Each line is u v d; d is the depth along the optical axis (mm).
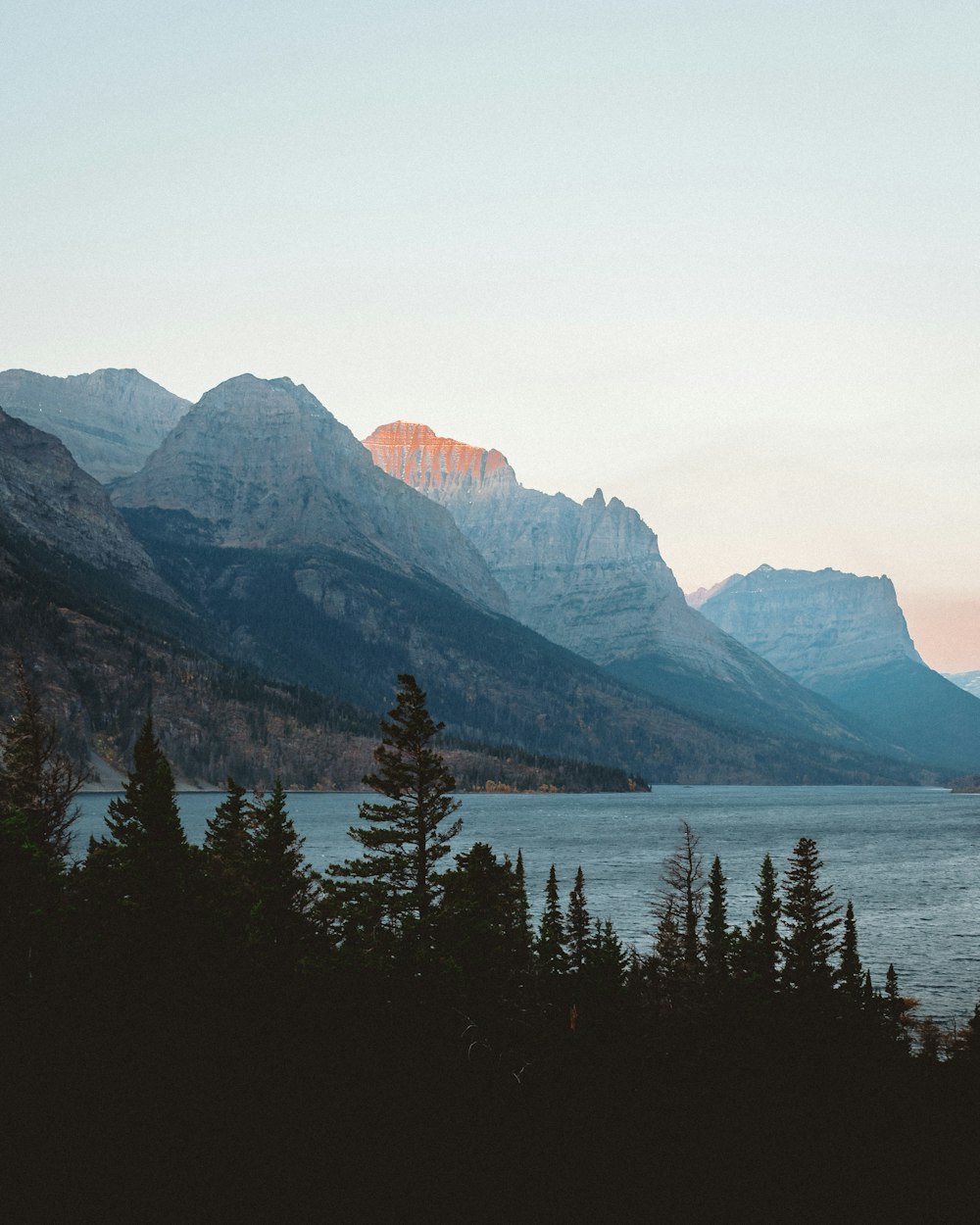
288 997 53031
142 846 57125
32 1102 41125
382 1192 38562
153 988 52562
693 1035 63281
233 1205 35875
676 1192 42750
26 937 51719
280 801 61594
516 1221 37969
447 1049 52000
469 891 52812
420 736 52250
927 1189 45531
